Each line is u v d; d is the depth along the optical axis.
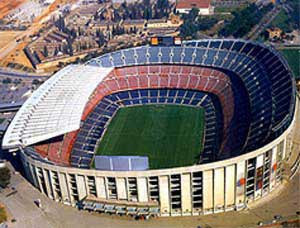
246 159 178.75
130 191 184.75
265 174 188.25
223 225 176.75
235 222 177.88
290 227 171.88
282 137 189.12
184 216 184.75
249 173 182.88
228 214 183.50
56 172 192.00
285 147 199.88
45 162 195.38
